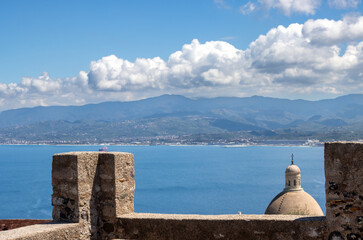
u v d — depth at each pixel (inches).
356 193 299.6
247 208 4886.8
